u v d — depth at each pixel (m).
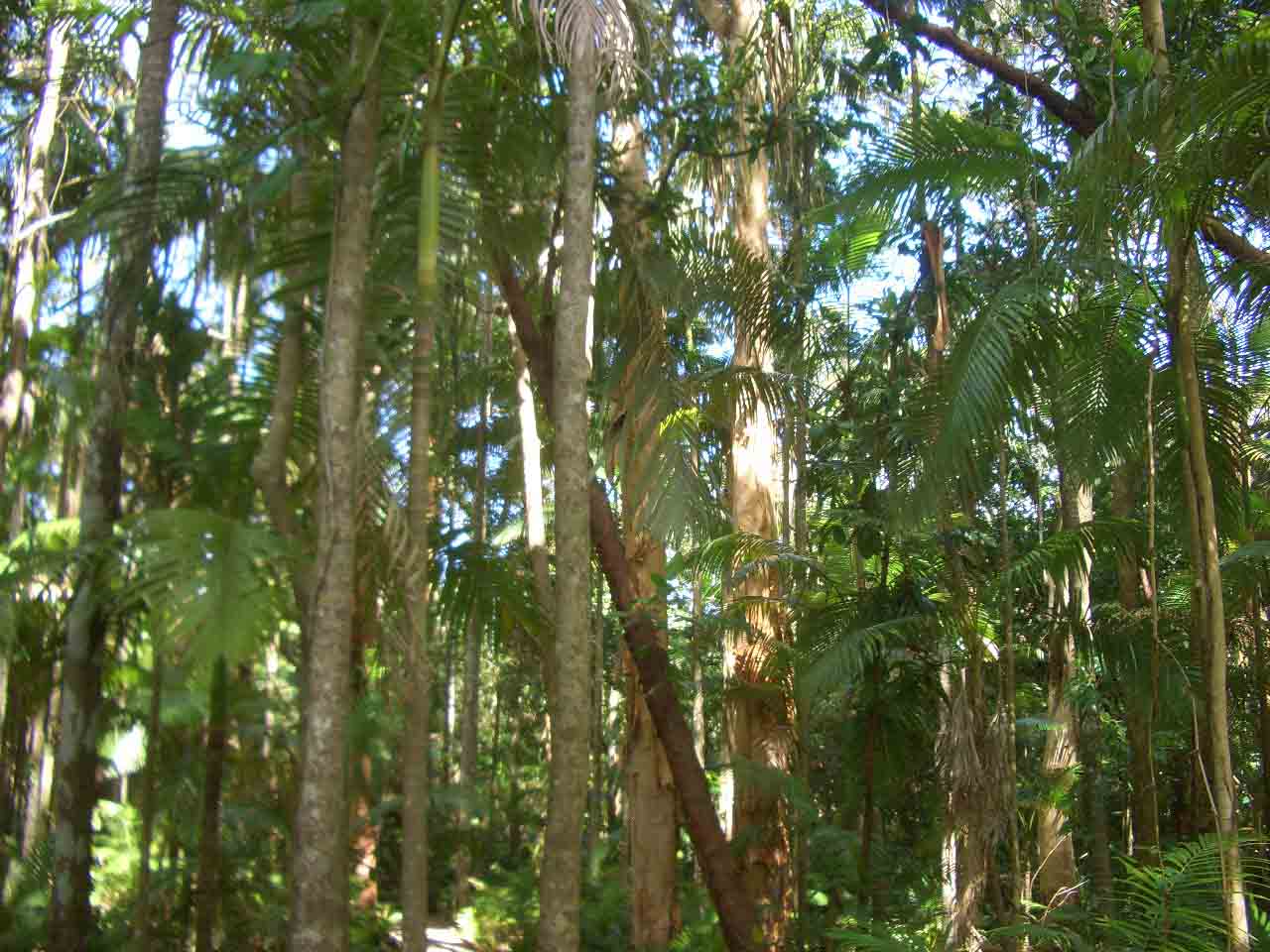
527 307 6.49
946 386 5.13
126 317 4.98
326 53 4.33
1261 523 6.97
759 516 8.33
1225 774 4.07
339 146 4.42
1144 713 6.20
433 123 4.05
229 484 5.05
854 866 8.06
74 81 7.66
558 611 3.87
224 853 5.54
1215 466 5.45
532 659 6.65
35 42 8.68
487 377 8.22
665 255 6.92
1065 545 5.75
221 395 5.08
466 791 9.14
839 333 7.98
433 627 5.71
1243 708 7.56
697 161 8.52
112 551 4.52
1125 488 9.42
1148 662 6.19
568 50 4.12
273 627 3.57
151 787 5.06
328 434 3.82
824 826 8.31
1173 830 11.23
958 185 5.29
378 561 4.33
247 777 5.66
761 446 8.41
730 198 8.63
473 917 10.61
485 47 5.03
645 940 8.00
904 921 7.53
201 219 4.87
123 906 5.88
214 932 5.54
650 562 7.99
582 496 3.92
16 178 7.98
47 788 8.47
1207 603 4.21
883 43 7.46
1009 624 5.75
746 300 7.09
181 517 3.59
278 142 4.28
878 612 6.48
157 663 5.08
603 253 6.86
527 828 15.78
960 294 6.34
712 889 6.44
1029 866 7.91
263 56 4.10
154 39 5.08
